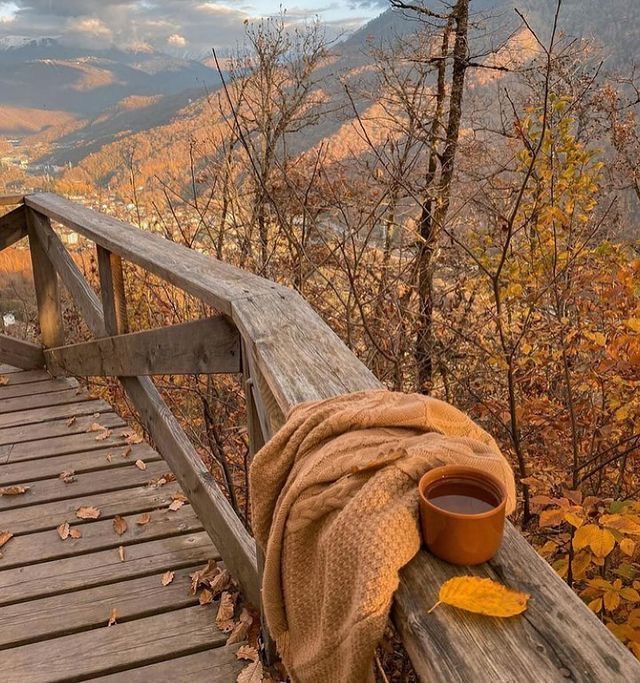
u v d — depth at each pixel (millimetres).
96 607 2080
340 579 799
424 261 4613
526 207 4117
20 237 4012
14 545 2408
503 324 3740
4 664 1867
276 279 4727
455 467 805
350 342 4102
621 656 632
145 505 2637
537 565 758
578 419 3547
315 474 954
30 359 4094
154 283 4625
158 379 4324
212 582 2137
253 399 1704
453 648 655
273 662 1806
